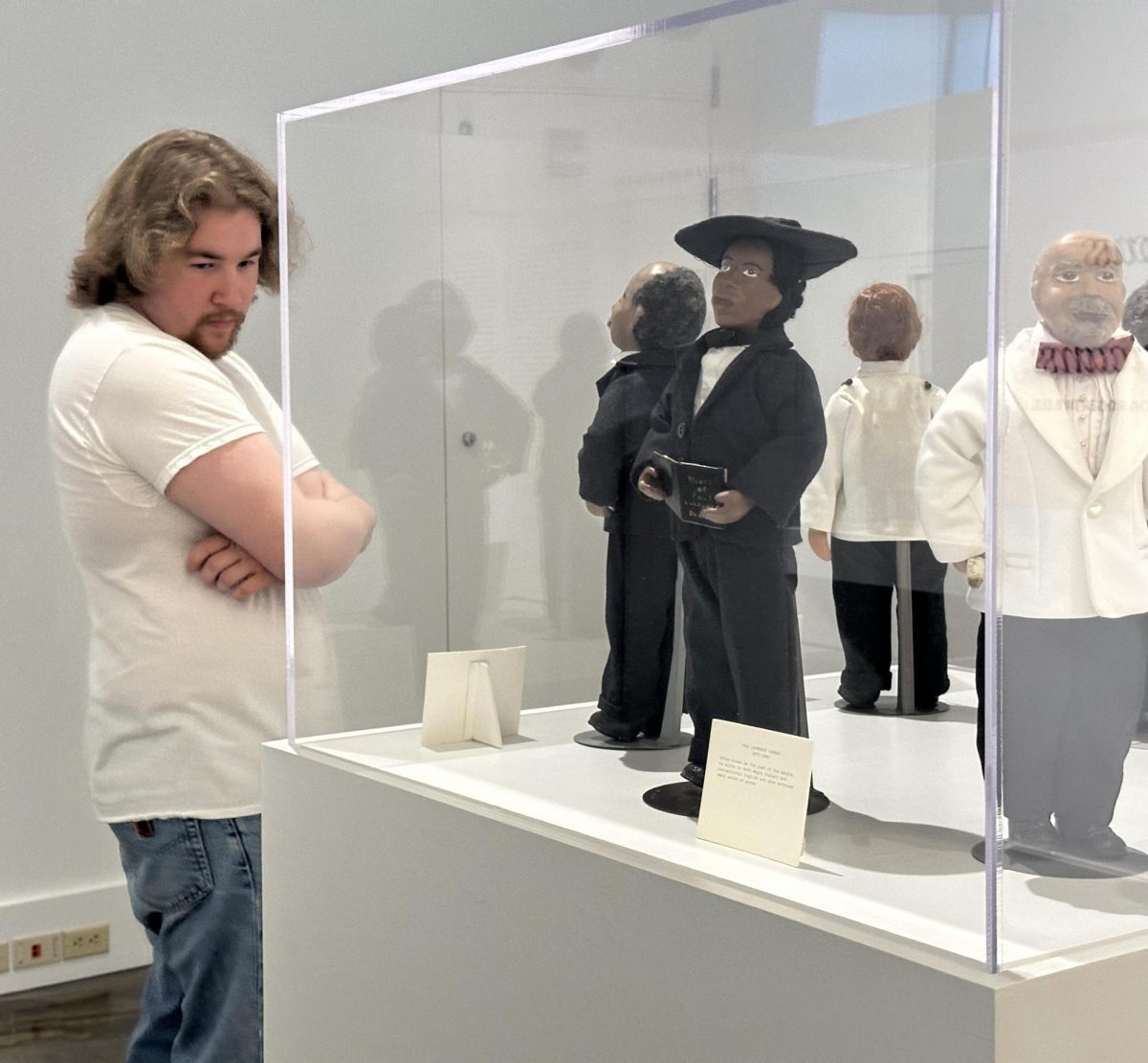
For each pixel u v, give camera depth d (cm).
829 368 91
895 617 87
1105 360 86
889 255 87
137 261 157
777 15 93
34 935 295
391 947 132
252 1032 164
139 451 154
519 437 118
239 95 308
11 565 290
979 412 82
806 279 92
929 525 86
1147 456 88
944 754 85
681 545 103
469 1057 122
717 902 95
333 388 140
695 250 100
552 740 116
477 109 118
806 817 95
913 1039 83
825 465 92
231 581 158
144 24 295
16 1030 274
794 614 95
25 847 296
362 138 132
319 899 143
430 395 126
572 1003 109
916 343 85
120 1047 267
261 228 167
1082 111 84
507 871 116
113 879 306
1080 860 86
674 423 103
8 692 292
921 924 86
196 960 164
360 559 136
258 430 157
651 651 107
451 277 123
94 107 291
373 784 133
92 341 158
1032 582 84
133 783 161
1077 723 85
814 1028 89
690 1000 98
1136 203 87
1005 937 82
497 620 120
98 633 163
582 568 113
